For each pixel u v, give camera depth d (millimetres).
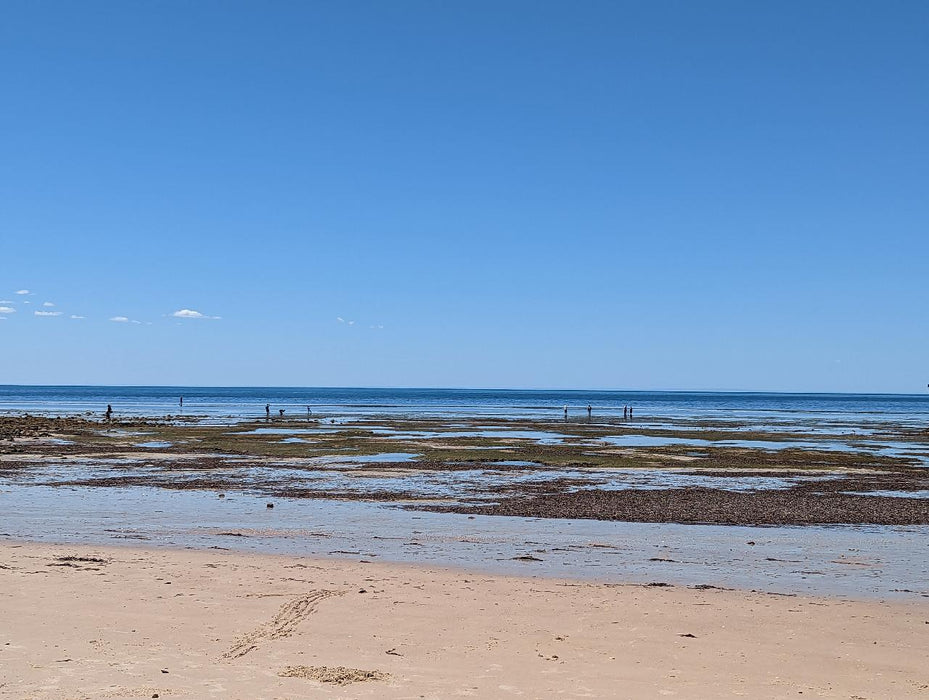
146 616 13945
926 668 12227
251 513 27484
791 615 15047
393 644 12727
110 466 42750
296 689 10531
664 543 22688
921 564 20109
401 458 47969
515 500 31125
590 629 13867
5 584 15953
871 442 69375
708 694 10820
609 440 67875
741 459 49594
